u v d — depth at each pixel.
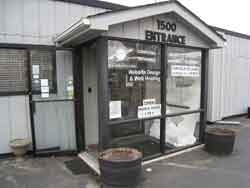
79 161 3.62
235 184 2.80
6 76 3.57
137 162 2.65
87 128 4.24
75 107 3.98
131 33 3.15
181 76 3.97
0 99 3.56
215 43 4.09
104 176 2.66
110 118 3.18
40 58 3.74
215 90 6.32
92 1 4.12
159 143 3.90
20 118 3.72
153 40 3.39
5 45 3.48
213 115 6.35
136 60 3.38
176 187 2.73
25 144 3.56
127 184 2.61
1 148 3.65
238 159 3.63
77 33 3.01
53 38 3.79
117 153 2.85
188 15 3.55
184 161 3.55
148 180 2.91
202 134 4.32
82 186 2.78
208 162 3.51
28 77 3.66
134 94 3.40
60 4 3.82
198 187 2.73
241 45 7.01
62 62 3.91
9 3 3.47
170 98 3.86
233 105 7.11
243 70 7.26
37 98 3.76
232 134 3.82
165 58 3.60
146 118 3.49
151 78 3.56
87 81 4.16
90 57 4.15
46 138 3.87
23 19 3.57
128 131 3.70
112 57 3.13
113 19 2.73
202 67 4.24
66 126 4.02
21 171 3.22
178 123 4.16
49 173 3.15
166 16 3.51
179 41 3.72
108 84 3.09
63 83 3.94
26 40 3.62
